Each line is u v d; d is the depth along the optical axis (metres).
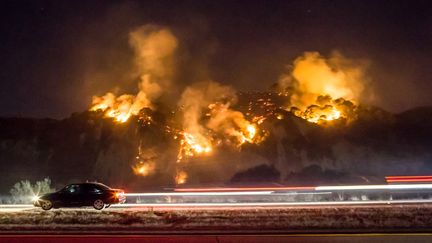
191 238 15.61
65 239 15.69
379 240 14.73
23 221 20.86
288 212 22.38
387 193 35.16
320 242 14.53
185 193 35.88
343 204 27.70
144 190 45.19
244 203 31.17
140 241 15.09
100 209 27.06
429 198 33.44
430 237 15.23
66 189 27.50
